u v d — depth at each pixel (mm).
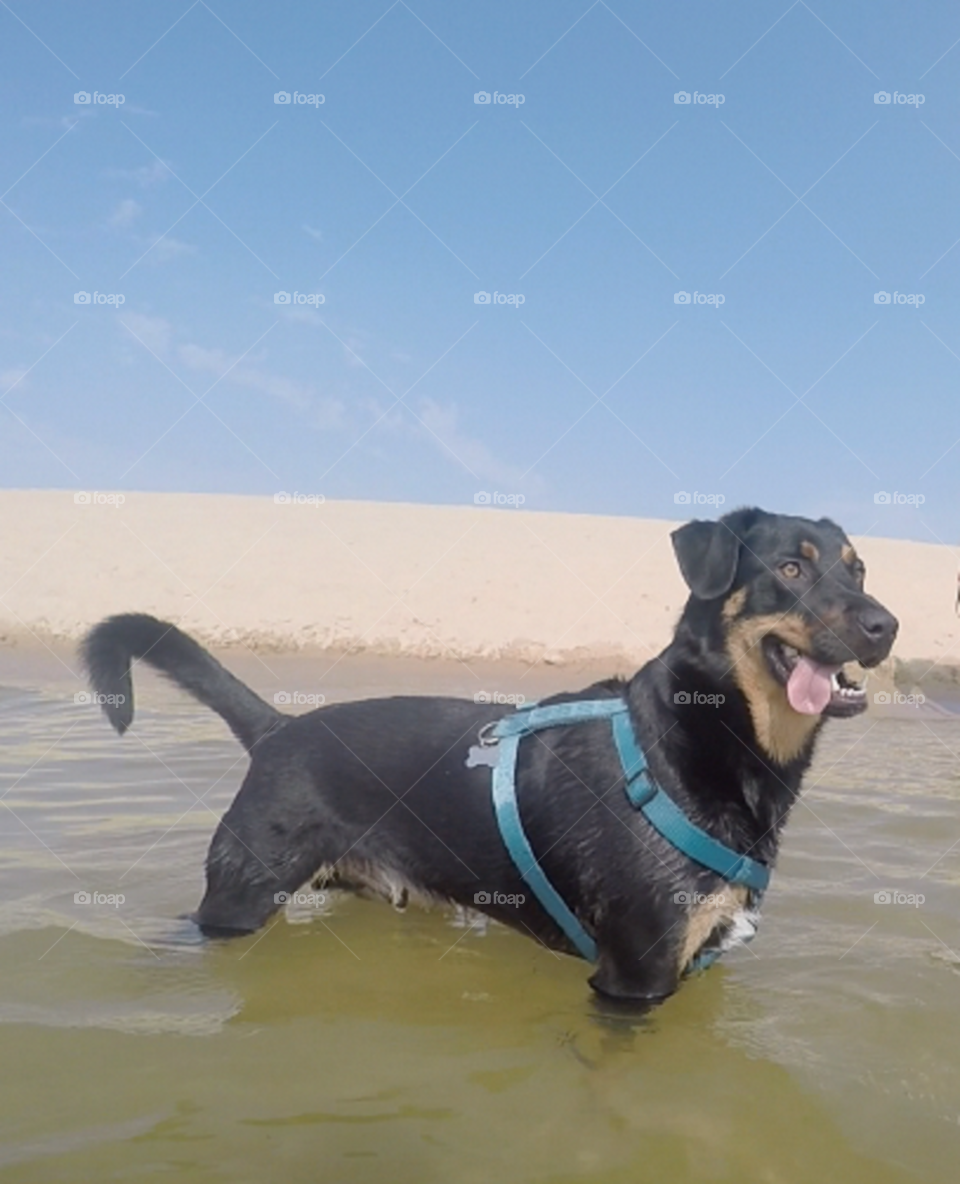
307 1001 4027
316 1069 3467
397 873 4535
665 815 3980
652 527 26406
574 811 4125
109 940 4461
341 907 5070
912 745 9047
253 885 4520
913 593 18766
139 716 9125
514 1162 2961
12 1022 3699
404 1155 2967
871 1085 3439
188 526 22766
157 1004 3934
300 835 4551
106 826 5961
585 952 4234
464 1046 3684
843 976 4281
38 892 4941
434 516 26984
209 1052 3559
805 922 4859
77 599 15211
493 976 4344
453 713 4621
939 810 6727
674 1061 3598
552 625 14828
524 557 20562
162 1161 2877
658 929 3949
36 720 8859
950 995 4098
